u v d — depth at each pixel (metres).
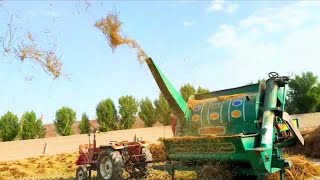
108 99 41.47
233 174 7.76
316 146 14.01
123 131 31.77
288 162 7.52
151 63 9.20
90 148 11.54
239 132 8.11
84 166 11.23
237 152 7.48
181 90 11.60
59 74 6.38
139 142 11.05
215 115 8.72
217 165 7.86
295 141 8.14
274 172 7.64
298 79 42.62
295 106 42.66
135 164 10.59
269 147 7.35
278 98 8.02
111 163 10.20
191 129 9.30
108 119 40.88
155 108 38.56
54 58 6.36
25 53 6.00
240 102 8.26
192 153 8.57
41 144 28.80
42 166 17.41
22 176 14.60
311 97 41.69
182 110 9.49
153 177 10.49
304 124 29.67
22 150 28.05
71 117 39.00
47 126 44.22
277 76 7.98
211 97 9.44
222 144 7.75
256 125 7.82
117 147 10.47
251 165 7.33
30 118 35.62
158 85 9.41
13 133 34.66
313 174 9.49
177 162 9.16
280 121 8.01
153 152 12.45
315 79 42.28
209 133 8.79
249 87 8.41
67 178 12.56
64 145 29.42
